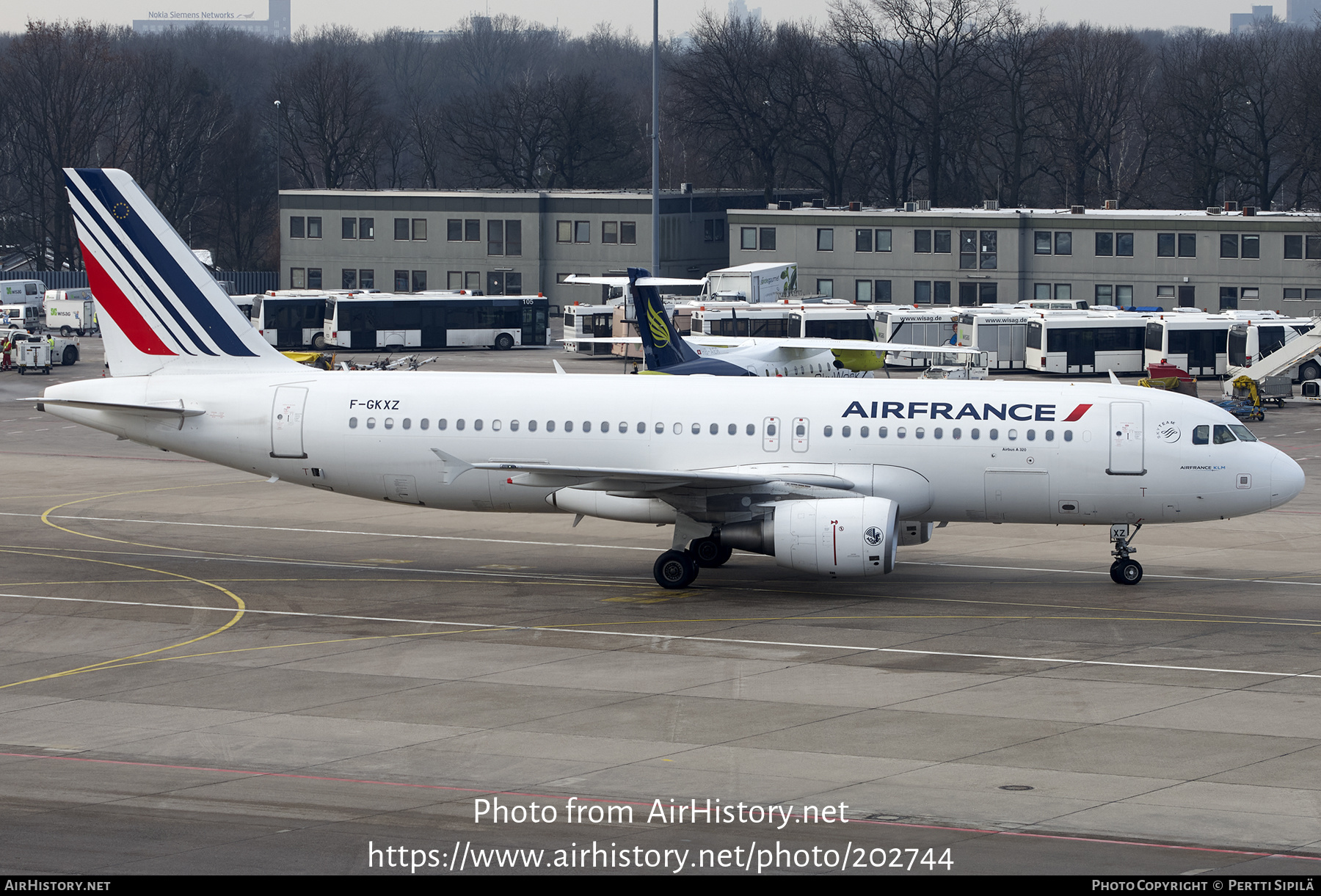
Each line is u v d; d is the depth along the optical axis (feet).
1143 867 175.11
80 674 268.00
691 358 571.69
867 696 252.01
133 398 360.89
